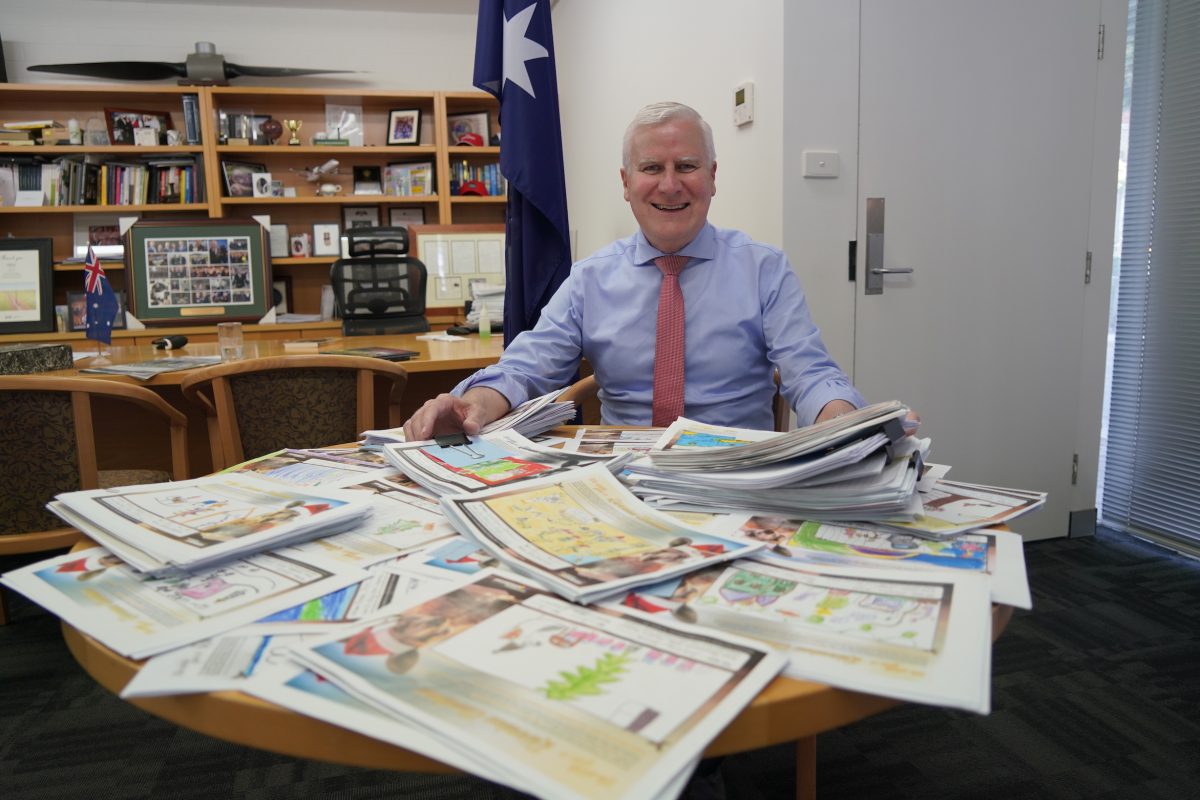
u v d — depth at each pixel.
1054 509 2.74
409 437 1.16
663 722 0.43
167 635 0.54
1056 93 2.53
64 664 1.98
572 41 4.66
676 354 1.63
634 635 0.53
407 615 0.57
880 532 0.75
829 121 2.36
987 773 1.50
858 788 1.46
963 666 0.49
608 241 4.18
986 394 2.60
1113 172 2.62
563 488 0.87
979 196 2.51
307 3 4.80
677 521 0.77
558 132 2.36
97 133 4.46
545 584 0.62
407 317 3.44
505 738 0.42
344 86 4.97
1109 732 1.62
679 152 1.55
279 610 0.58
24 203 4.33
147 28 4.67
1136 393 2.73
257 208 4.84
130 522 0.75
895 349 2.50
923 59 2.40
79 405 1.72
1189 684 1.79
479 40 2.36
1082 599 2.25
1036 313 2.61
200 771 1.54
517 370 1.57
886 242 2.45
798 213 2.37
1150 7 2.59
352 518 0.78
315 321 4.25
